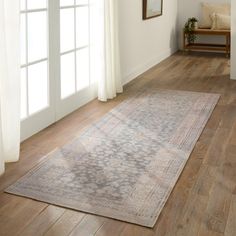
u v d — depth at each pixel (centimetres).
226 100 475
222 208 236
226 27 807
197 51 859
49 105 382
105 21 448
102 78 461
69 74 423
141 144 337
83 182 267
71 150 322
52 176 276
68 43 415
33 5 351
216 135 360
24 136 345
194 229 215
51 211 232
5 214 228
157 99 480
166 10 769
